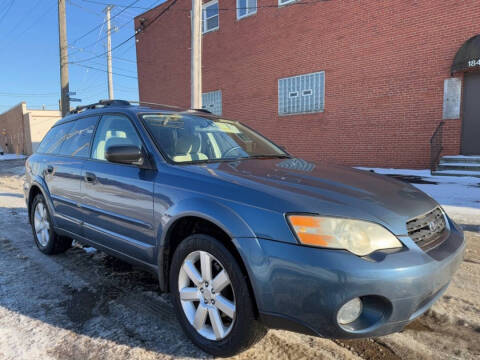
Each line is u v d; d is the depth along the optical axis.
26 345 2.43
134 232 2.80
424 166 10.59
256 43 14.60
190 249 2.38
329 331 1.88
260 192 2.17
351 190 2.31
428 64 10.26
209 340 2.29
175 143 3.00
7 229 5.56
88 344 2.44
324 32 12.44
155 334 2.56
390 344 2.40
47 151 4.39
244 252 2.03
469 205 6.08
